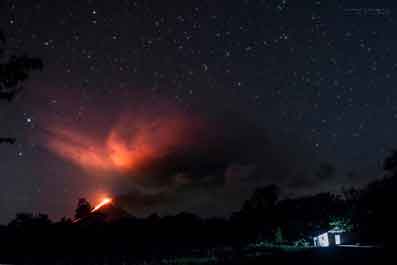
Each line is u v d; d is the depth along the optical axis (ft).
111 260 108.99
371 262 70.54
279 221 160.35
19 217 142.20
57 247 125.18
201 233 148.66
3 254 116.88
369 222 118.83
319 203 161.79
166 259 105.29
